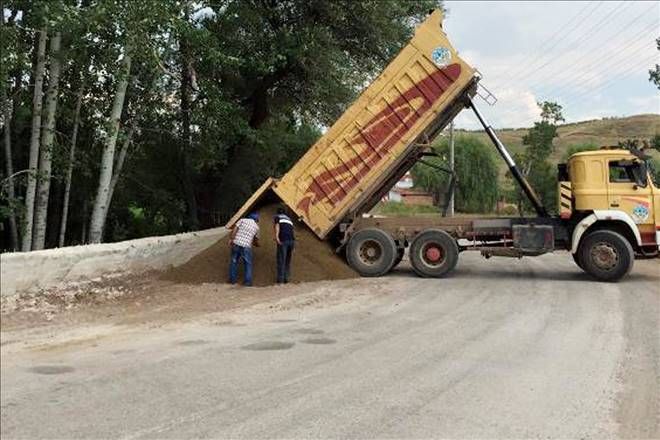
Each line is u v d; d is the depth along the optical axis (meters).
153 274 13.23
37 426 5.07
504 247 14.62
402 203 50.94
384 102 14.46
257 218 13.23
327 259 14.49
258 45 19.56
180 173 21.28
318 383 6.30
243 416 5.35
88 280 11.55
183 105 18.58
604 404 5.79
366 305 10.88
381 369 6.83
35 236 13.99
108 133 14.44
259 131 20.91
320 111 22.81
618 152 13.95
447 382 6.38
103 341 7.98
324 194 14.66
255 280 13.40
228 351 7.54
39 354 7.27
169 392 5.96
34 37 14.25
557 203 14.84
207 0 15.77
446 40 14.20
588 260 13.97
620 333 8.73
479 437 4.98
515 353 7.58
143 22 13.37
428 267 14.44
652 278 14.57
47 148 13.88
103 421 5.20
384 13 20.28
